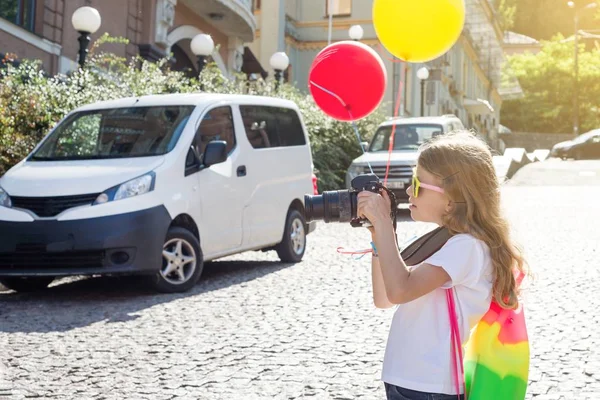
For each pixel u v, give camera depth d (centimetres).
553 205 1977
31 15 1767
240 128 1095
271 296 918
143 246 903
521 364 286
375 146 2077
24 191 918
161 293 945
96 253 894
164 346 690
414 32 359
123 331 749
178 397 549
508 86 7688
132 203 902
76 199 902
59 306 883
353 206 307
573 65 8012
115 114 1030
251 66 3256
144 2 2219
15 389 571
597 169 3416
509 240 286
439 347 279
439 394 277
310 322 777
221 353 664
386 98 3819
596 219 1664
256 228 1102
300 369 613
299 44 3994
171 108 1028
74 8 1911
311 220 314
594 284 948
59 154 995
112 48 2062
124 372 612
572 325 745
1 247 905
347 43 361
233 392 559
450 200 286
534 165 3753
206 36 1869
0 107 1186
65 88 1330
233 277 1066
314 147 2242
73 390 568
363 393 553
